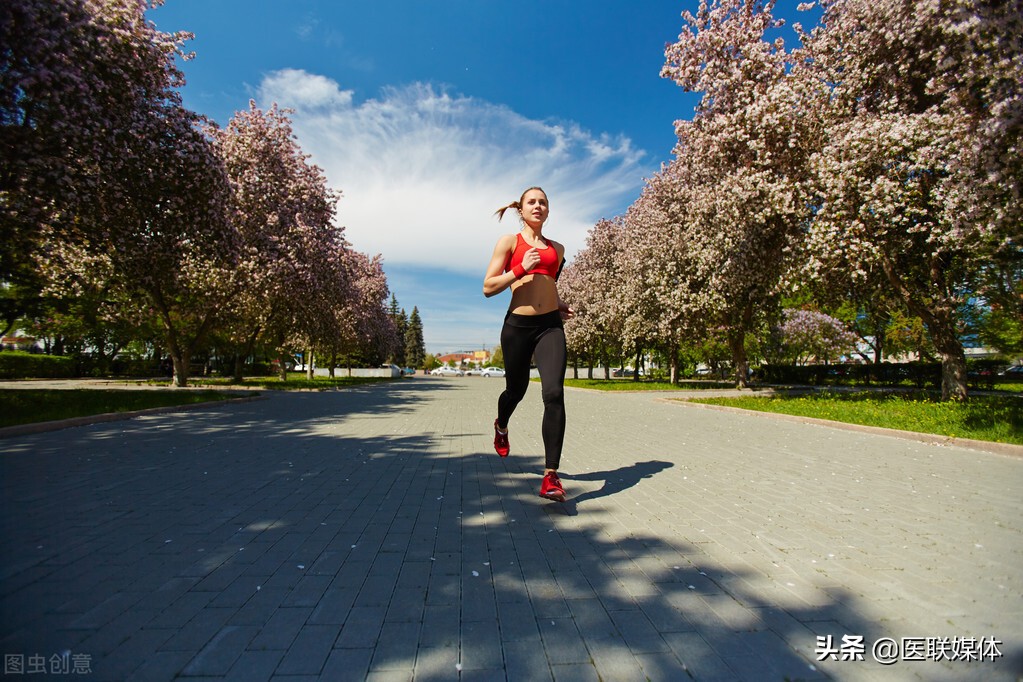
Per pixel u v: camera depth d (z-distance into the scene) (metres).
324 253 22.53
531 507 4.25
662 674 1.94
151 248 14.22
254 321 27.02
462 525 3.76
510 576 2.84
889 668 1.99
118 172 12.01
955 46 7.62
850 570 2.91
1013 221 7.40
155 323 25.02
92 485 4.89
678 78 13.52
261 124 19.83
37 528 3.62
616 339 32.81
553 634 2.23
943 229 9.70
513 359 4.41
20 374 29.95
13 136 9.44
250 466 5.89
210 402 14.30
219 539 3.42
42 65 9.09
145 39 11.57
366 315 39.94
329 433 8.88
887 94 11.62
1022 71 6.45
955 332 12.63
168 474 5.42
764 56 12.42
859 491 4.74
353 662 2.01
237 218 17.69
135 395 15.14
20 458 6.23
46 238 11.24
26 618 2.34
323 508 4.19
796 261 12.50
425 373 97.38
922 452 6.88
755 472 5.62
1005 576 2.83
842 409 11.52
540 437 8.62
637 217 26.94
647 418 11.98
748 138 12.49
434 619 2.36
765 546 3.29
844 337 35.84
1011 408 9.76
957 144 7.88
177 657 2.03
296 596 2.58
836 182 10.62
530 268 4.08
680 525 3.74
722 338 26.83
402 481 5.21
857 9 11.26
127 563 2.99
